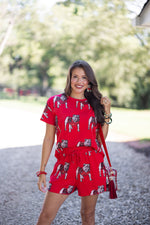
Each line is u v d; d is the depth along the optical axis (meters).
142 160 6.77
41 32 22.06
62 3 22.02
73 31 21.34
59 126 2.26
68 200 4.13
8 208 3.87
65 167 2.22
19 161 6.75
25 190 4.64
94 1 20.94
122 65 22.03
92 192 2.23
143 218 3.47
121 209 3.77
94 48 21.42
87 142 2.24
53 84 26.58
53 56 23.81
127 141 9.43
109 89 23.12
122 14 20.11
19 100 25.58
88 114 2.26
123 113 19.52
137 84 23.31
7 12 12.64
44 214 2.19
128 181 5.10
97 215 3.59
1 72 26.89
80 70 2.28
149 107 24.00
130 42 21.27
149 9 5.13
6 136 10.44
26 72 27.11
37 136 10.56
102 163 2.31
